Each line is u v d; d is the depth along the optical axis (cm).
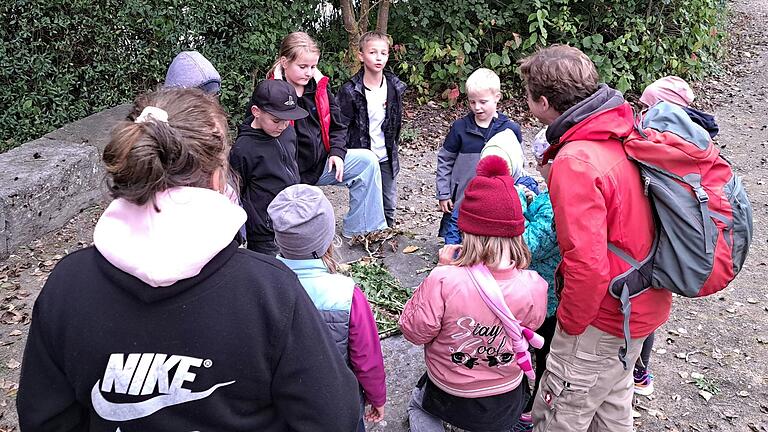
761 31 1238
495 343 254
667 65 938
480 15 873
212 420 134
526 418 306
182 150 132
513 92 908
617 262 230
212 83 346
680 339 414
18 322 423
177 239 129
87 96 741
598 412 262
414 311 258
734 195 231
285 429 144
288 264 226
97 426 135
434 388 273
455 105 888
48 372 136
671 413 349
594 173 219
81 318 132
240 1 752
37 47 712
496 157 256
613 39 928
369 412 277
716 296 464
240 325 133
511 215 245
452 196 453
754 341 413
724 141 773
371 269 457
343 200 616
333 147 459
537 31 912
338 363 146
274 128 355
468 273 250
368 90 502
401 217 593
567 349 245
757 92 938
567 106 238
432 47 860
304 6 809
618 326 236
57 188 554
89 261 138
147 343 131
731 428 340
